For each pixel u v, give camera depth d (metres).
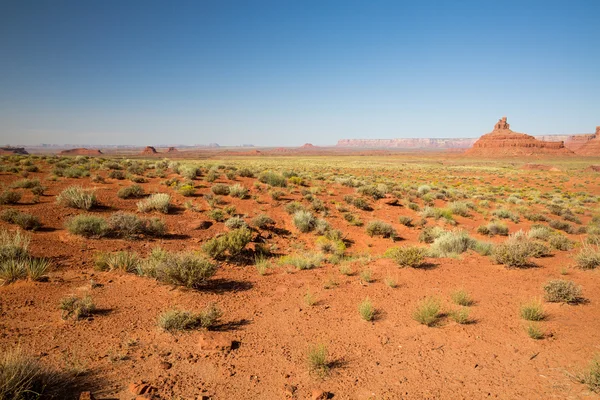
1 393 3.51
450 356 5.16
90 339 5.22
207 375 4.50
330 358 5.04
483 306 7.08
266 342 5.48
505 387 4.39
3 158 34.56
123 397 3.93
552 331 5.93
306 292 7.92
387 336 5.78
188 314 5.94
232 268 9.84
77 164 30.66
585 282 8.58
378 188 29.19
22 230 11.06
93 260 9.20
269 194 22.58
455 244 12.91
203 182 24.70
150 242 11.84
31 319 5.71
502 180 63.19
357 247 15.75
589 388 4.28
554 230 19.89
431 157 191.00
